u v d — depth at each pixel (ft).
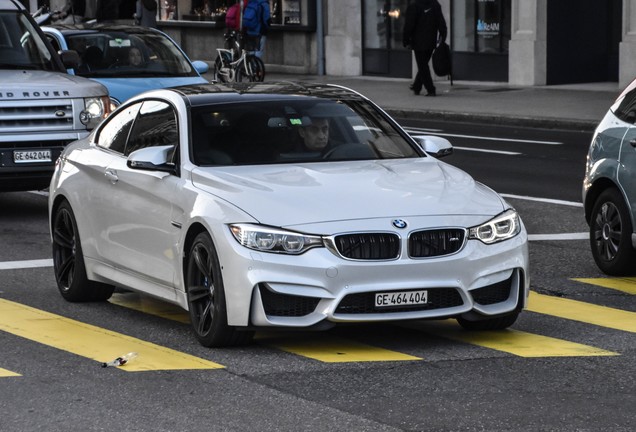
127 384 26.78
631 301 35.42
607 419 23.85
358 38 123.13
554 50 104.53
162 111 34.12
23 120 50.75
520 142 75.87
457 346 29.94
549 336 31.01
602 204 39.22
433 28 100.94
